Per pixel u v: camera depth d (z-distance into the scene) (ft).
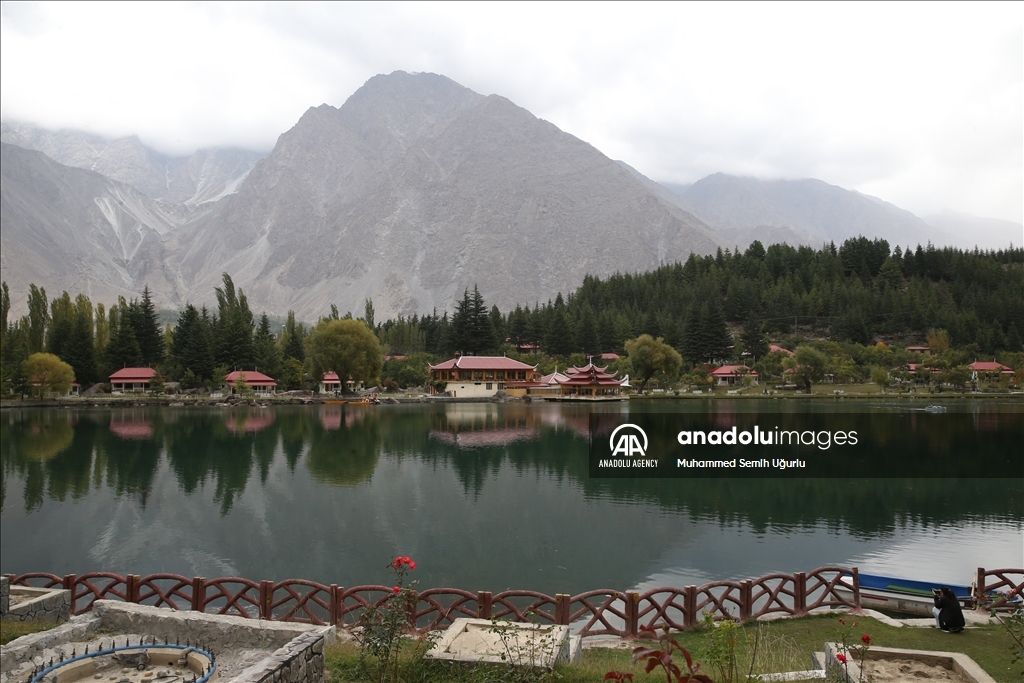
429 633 43.98
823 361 428.56
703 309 547.49
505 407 374.22
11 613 51.70
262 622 41.93
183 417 312.50
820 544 102.68
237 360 443.73
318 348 416.05
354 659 40.81
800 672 42.60
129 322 441.68
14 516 123.24
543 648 39.29
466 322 536.83
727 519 120.16
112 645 40.57
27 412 333.42
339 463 184.65
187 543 105.09
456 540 105.29
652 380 497.05
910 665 38.27
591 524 115.96
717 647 31.96
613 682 35.40
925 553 98.07
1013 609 60.29
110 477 163.32
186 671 37.19
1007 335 556.51
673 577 87.04
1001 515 122.42
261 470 173.06
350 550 100.48
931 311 582.76
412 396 431.43
